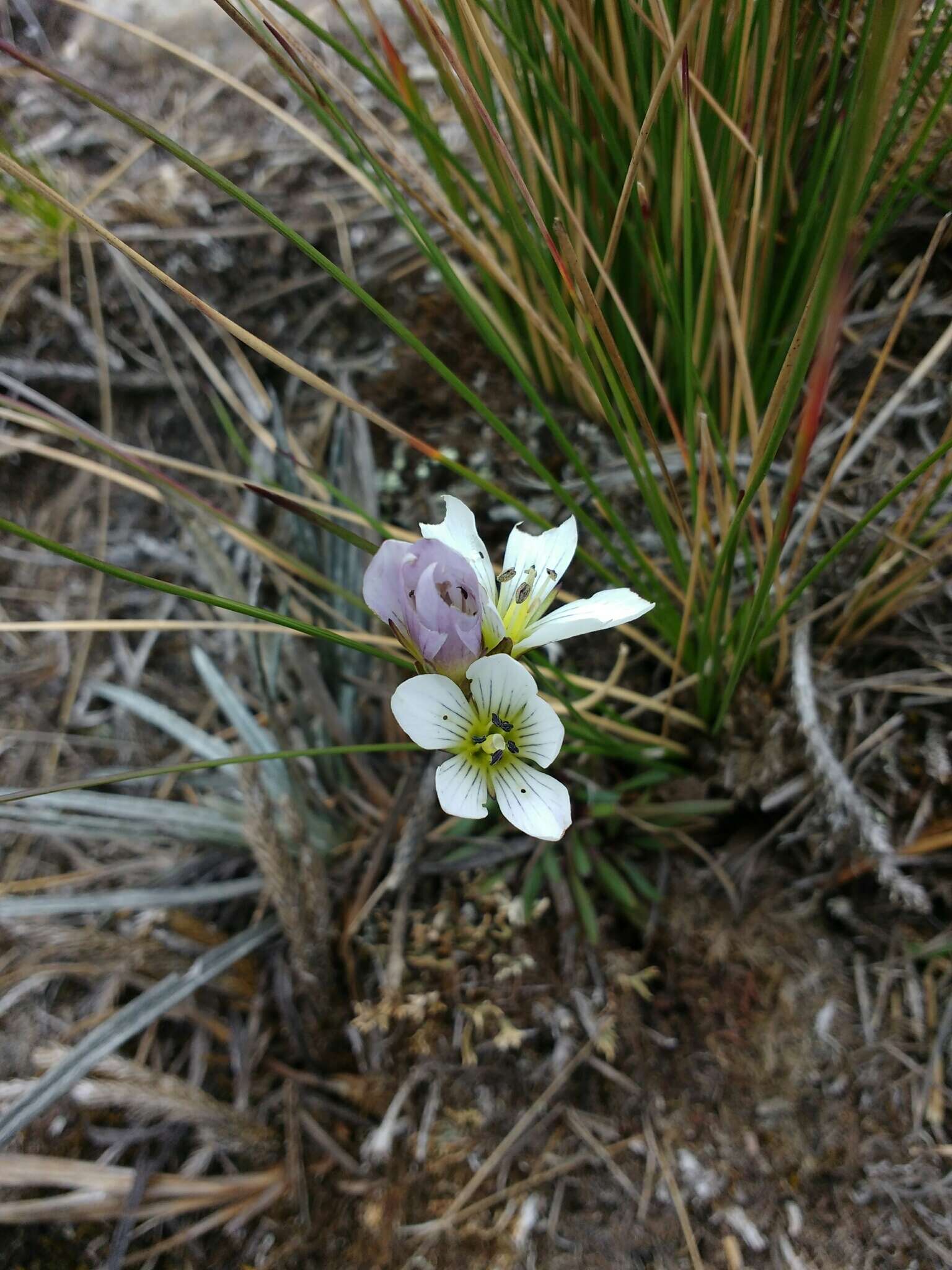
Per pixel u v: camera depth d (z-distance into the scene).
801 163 0.18
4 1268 0.15
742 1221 0.15
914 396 0.18
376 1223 0.15
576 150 0.17
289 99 0.25
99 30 0.27
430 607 0.12
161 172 0.24
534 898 0.17
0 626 0.15
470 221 0.21
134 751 0.20
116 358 0.23
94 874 0.18
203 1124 0.15
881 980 0.16
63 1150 0.16
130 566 0.22
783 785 0.17
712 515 0.19
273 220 0.12
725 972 0.17
